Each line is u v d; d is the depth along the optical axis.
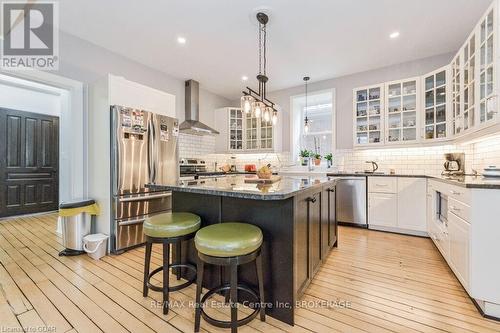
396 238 3.13
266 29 2.89
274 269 1.55
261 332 1.40
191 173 4.30
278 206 1.54
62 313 1.57
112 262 2.41
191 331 1.42
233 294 1.30
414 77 3.50
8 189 4.16
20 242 2.97
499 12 1.84
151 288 1.67
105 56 3.38
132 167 2.80
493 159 2.58
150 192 2.96
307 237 1.77
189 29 2.90
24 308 1.62
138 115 2.88
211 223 1.86
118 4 2.46
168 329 1.43
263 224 1.60
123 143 2.72
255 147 5.28
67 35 2.99
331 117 4.77
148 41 3.19
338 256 2.53
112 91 2.79
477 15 2.62
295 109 5.12
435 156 3.61
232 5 2.47
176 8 2.52
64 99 3.56
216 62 3.82
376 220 3.48
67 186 3.43
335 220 2.79
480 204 1.55
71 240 2.59
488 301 1.51
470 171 3.16
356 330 1.41
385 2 2.42
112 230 2.67
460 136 2.74
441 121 3.23
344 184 3.72
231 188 1.55
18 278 2.05
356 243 2.94
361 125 4.03
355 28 2.88
